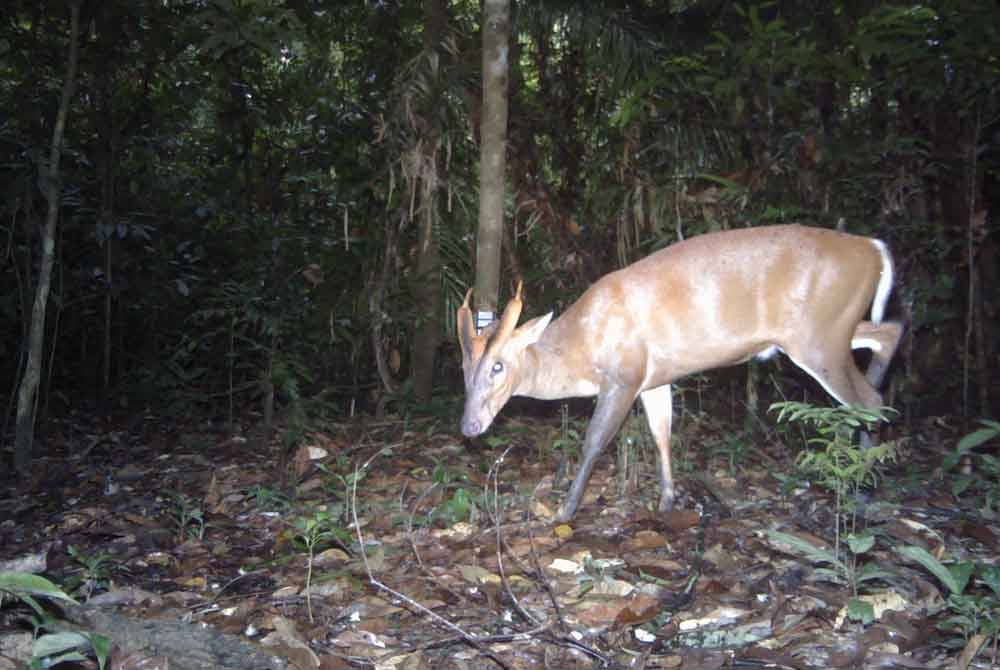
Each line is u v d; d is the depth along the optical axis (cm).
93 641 116
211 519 204
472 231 306
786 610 144
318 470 232
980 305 289
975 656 128
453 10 300
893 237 276
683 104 281
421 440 266
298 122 355
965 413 274
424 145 286
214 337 341
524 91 317
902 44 259
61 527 203
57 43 282
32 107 279
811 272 201
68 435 301
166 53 301
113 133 310
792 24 292
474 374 195
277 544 182
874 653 129
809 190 279
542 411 304
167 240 342
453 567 167
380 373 308
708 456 248
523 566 167
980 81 262
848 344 205
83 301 345
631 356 199
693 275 200
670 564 165
